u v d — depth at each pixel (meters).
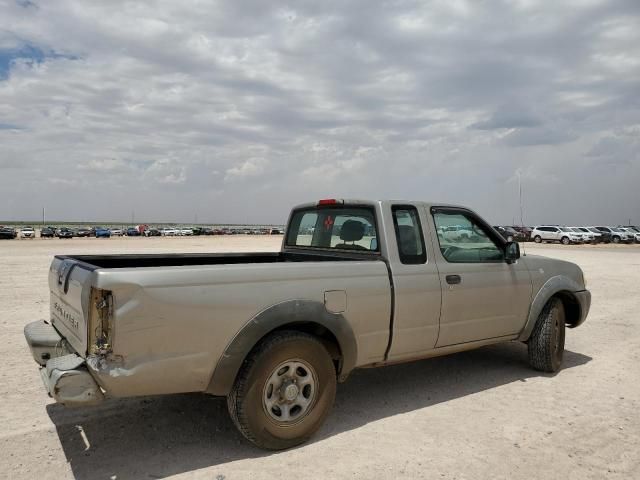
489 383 5.24
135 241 52.84
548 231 51.91
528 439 3.83
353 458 3.50
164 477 3.21
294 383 3.65
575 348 6.74
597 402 4.66
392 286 4.21
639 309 9.87
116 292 3.02
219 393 3.39
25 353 6.08
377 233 4.41
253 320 3.44
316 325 3.95
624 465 3.43
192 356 3.25
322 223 5.23
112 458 3.46
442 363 6.00
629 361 6.11
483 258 5.07
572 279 5.86
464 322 4.77
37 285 12.56
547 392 4.95
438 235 4.71
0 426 3.98
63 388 3.02
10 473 3.23
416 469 3.34
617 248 42.28
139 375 3.08
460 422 4.16
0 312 8.69
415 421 4.18
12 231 61.66
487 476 3.26
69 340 3.63
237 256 5.60
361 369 5.72
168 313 3.16
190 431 3.93
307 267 3.79
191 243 46.25
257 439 3.48
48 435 3.83
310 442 3.76
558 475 3.28
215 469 3.32
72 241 52.41
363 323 4.04
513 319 5.23
